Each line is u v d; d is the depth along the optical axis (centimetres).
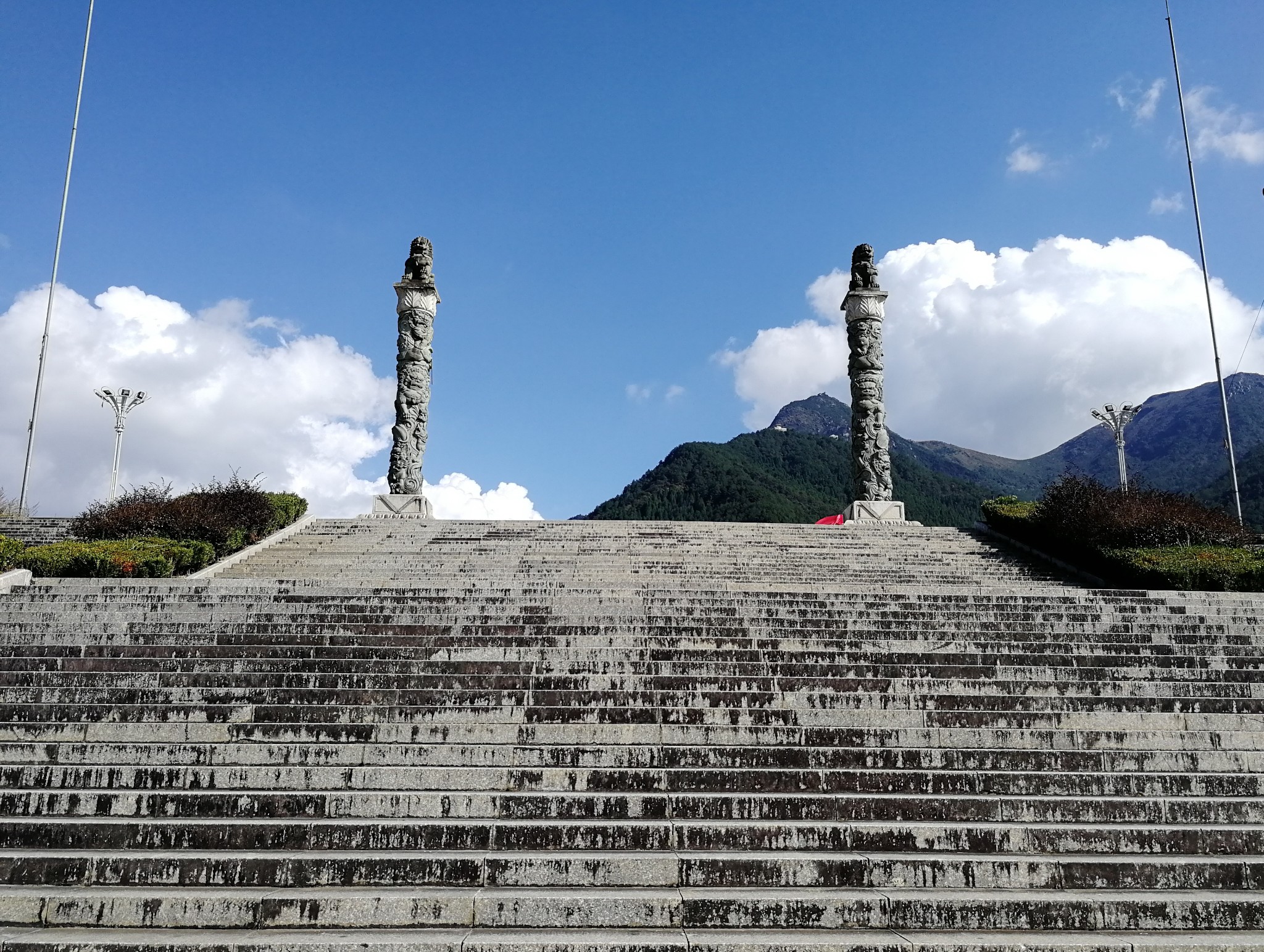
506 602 1170
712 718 842
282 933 530
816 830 639
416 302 2252
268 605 1127
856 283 2353
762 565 1542
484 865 595
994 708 884
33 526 2005
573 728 815
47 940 509
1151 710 879
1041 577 1605
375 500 2116
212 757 767
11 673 917
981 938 531
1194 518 1750
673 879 596
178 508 1711
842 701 879
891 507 2169
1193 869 607
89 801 677
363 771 732
